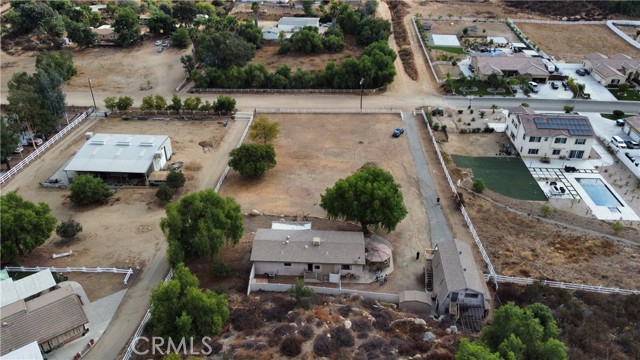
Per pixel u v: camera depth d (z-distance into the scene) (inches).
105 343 2276.1
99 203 3284.9
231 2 7554.1
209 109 4387.3
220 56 4906.5
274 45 5915.4
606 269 2719.0
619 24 6579.7
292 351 2007.9
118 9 6560.0
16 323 2209.6
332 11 6373.0
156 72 5295.3
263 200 3284.9
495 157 3809.1
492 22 6653.5
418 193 3351.4
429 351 2059.5
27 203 2763.3
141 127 4224.9
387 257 2667.3
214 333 2176.4
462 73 5039.4
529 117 3809.1
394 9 7165.4
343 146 3919.8
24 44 5964.6
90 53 5767.7
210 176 3558.1
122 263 2770.7
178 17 6264.8
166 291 2156.7
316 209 3198.8
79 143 3998.5
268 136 3764.8
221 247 2623.0
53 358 2192.4
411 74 5177.2
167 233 2650.1
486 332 2004.2
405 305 2418.8
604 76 4911.4
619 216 3181.6
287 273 2647.6
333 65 4845.0
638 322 2341.3
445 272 2445.9
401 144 3951.8
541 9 7121.1
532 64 5002.5
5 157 3597.4
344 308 2324.1
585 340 2158.0
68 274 2684.5
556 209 3223.4
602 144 3983.8
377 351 2030.0
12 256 2657.5
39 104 3897.6
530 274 2667.3
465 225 3056.1
